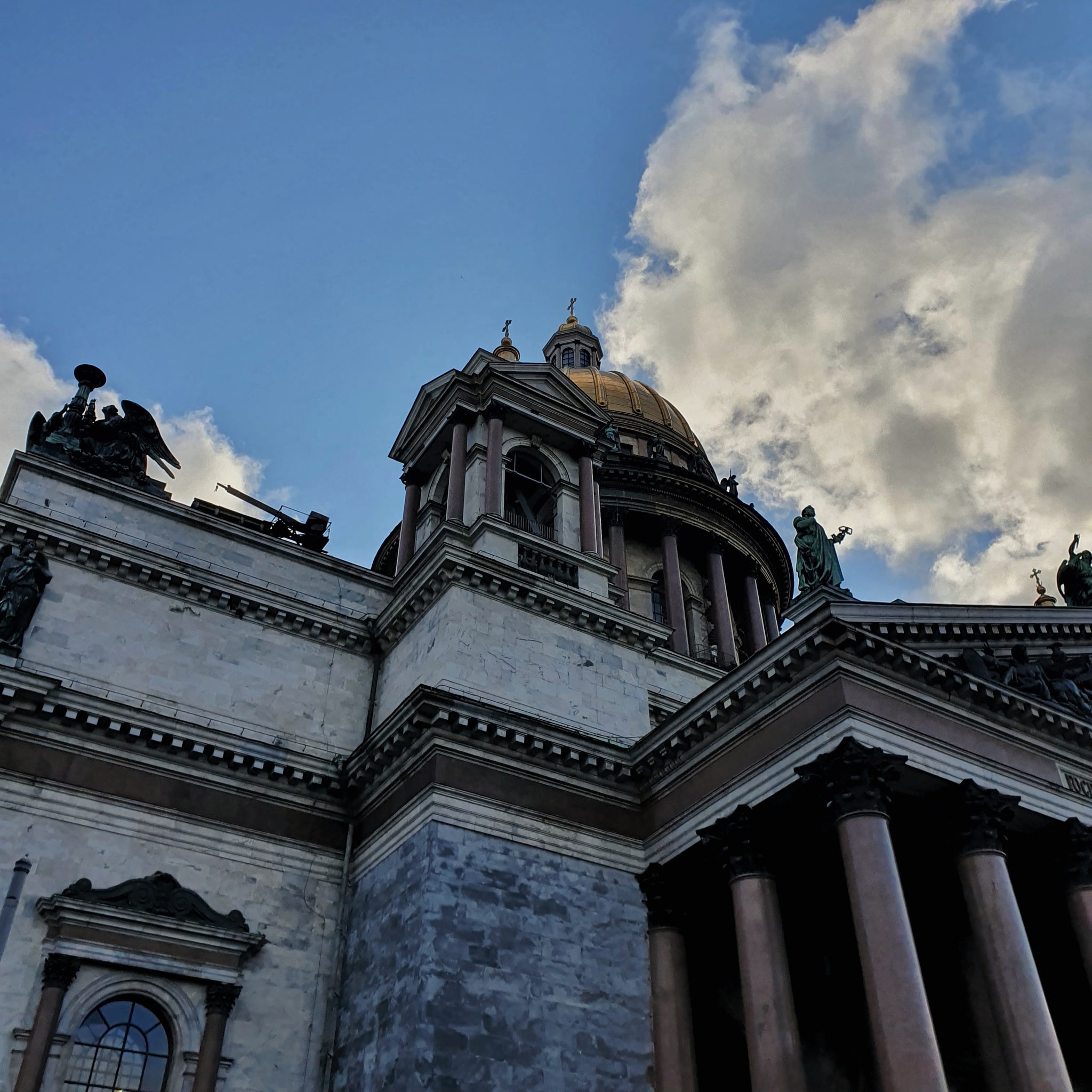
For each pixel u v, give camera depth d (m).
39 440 36.91
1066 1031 33.00
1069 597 39.91
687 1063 29.09
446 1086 25.75
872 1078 31.89
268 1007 29.33
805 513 31.69
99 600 33.75
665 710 39.38
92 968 27.38
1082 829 29.94
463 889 28.83
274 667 35.84
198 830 30.89
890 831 30.47
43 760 29.52
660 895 31.61
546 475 45.53
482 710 31.16
